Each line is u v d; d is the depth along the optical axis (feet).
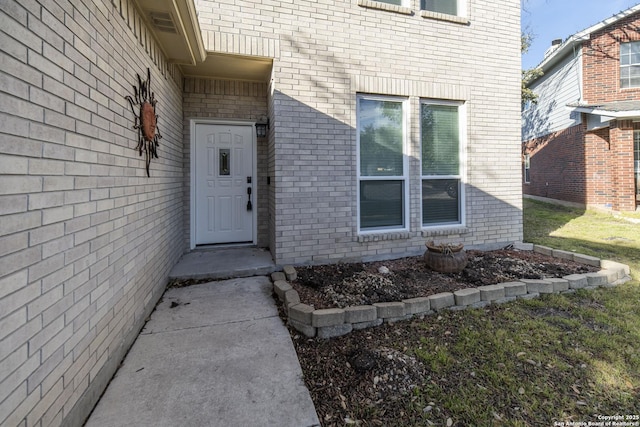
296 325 9.57
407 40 16.19
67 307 5.64
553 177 40.63
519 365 7.75
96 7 6.96
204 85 17.03
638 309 10.73
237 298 11.89
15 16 4.46
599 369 7.57
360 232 16.02
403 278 13.16
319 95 14.88
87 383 6.23
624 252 17.88
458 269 13.58
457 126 17.74
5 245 4.24
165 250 12.87
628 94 33.09
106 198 7.33
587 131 34.35
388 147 16.48
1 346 4.11
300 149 14.71
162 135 12.40
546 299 11.59
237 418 6.13
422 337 9.07
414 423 6.05
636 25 32.73
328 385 7.16
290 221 14.70
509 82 18.31
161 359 8.06
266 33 14.15
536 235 22.97
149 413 6.24
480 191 17.88
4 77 4.25
